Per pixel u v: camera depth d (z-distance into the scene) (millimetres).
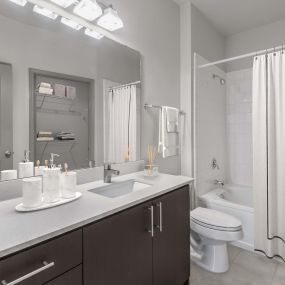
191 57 2328
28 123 1212
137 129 1878
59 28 1339
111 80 1646
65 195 1087
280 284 1669
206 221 1806
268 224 1982
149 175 1638
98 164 1564
